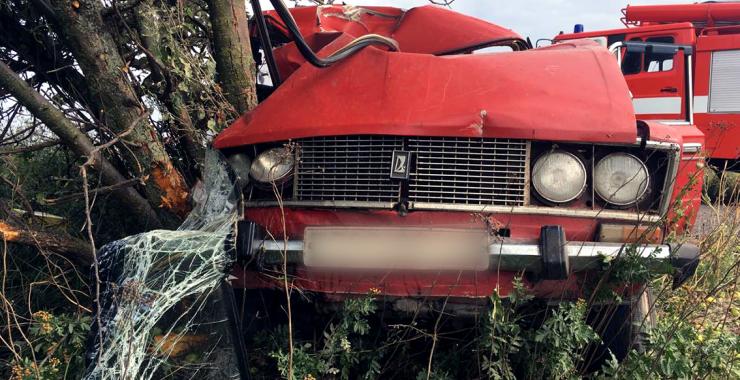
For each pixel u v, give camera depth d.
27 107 3.11
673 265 2.57
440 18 4.20
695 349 2.71
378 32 4.30
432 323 2.86
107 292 2.52
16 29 3.60
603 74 2.81
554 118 2.63
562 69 2.83
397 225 2.69
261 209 2.91
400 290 2.62
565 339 2.43
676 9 10.48
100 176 3.34
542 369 2.50
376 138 2.73
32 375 2.46
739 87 10.02
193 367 2.42
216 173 3.05
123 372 2.20
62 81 3.72
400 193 2.69
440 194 2.68
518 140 2.66
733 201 4.50
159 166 3.34
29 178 3.81
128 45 3.86
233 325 2.52
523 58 2.93
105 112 3.26
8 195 3.73
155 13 3.66
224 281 2.56
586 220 2.66
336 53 3.04
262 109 3.03
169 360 2.40
